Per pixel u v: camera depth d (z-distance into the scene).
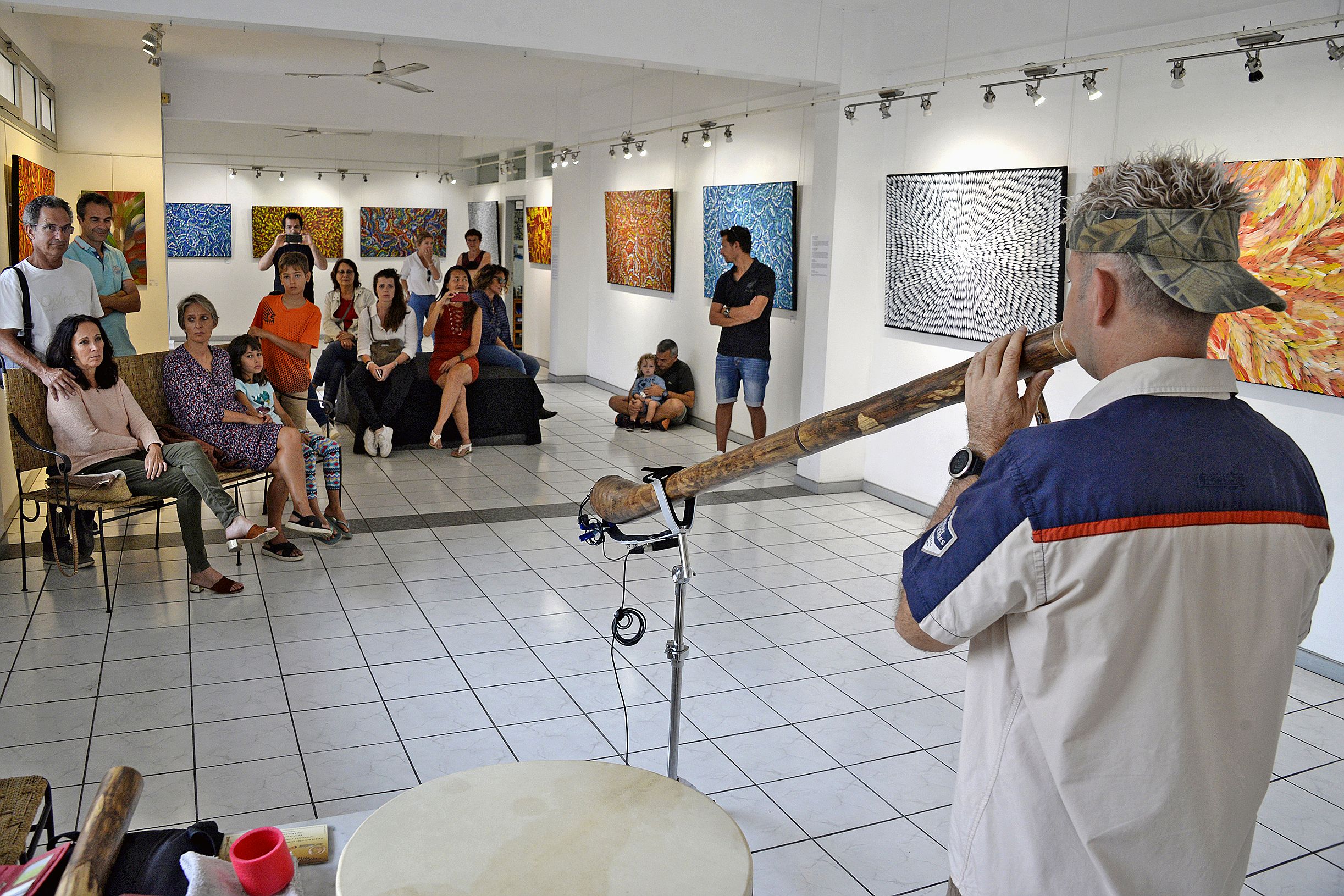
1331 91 3.91
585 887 1.50
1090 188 1.15
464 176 17.31
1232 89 4.31
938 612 1.15
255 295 16.48
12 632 4.10
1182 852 1.07
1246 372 4.30
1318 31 3.95
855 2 6.14
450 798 1.73
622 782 1.80
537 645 4.14
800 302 7.79
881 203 6.55
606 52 5.61
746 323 7.64
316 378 8.13
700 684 3.80
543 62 9.29
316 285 16.75
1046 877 1.14
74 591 4.59
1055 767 1.10
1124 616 1.06
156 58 7.12
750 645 4.20
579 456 7.89
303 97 10.53
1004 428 1.22
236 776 3.05
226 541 5.45
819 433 1.54
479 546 5.48
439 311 7.89
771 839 2.81
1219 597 1.07
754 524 6.09
